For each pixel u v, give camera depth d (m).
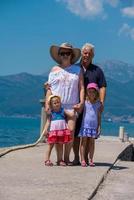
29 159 7.76
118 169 7.29
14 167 6.72
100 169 6.93
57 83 7.05
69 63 7.09
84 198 4.90
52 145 7.04
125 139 16.45
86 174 6.37
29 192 5.05
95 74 7.21
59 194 5.02
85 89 7.20
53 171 6.50
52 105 7.01
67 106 7.04
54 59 7.16
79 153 7.51
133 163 8.32
